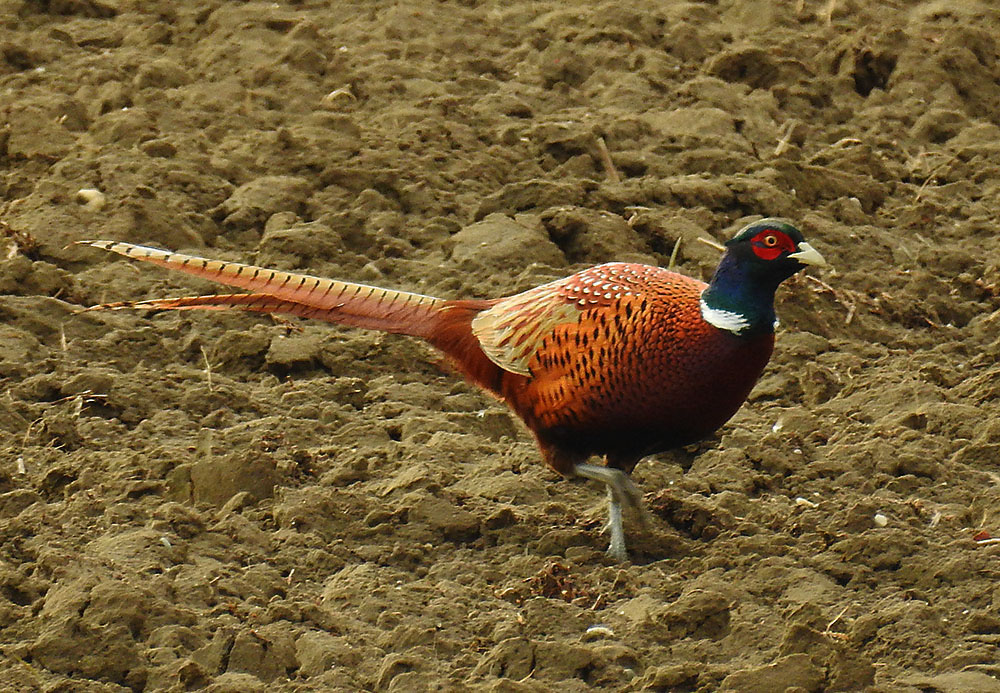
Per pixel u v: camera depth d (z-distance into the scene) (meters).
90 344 11.83
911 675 7.94
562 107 17.84
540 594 8.76
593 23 20.11
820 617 8.34
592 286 8.99
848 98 18.91
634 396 8.78
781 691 7.62
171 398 11.12
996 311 13.45
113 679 7.70
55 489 9.79
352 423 10.84
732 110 17.91
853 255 14.58
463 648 8.16
